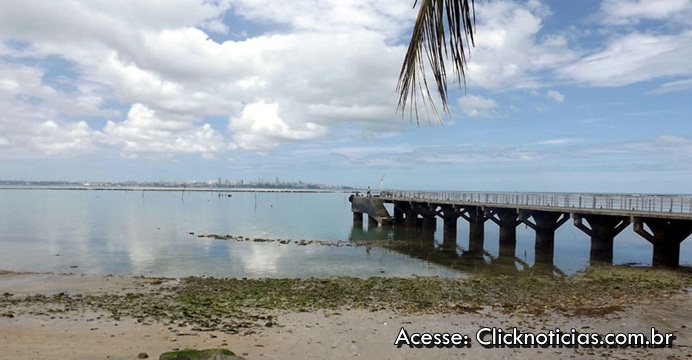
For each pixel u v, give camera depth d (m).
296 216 74.06
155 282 21.69
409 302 16.84
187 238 41.28
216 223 58.38
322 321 13.95
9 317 14.49
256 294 18.47
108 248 34.84
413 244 38.56
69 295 18.72
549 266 27.77
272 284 20.95
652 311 15.28
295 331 12.81
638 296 17.86
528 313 15.12
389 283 20.94
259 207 102.50
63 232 45.53
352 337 12.27
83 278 22.77
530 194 32.78
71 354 10.72
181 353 8.54
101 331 12.74
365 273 25.55
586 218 27.91
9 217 63.53
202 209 91.19
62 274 24.14
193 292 19.19
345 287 20.00
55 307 16.08
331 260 30.06
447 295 18.22
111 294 18.84
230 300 17.19
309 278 23.03
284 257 31.17
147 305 16.36
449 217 41.12
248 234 45.34
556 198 30.66
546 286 20.16
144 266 27.50
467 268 27.30
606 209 26.55
